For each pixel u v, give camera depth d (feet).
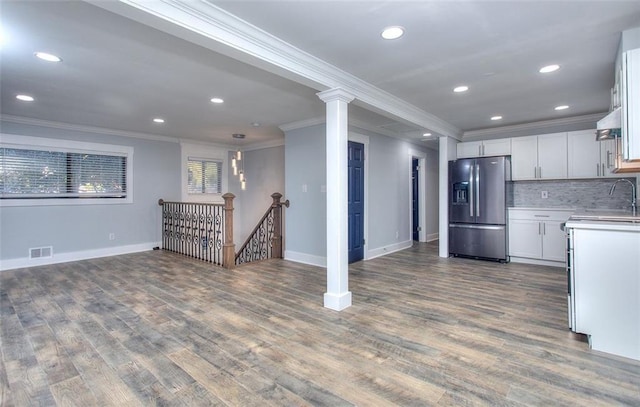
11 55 8.63
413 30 7.41
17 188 15.62
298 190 16.99
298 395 5.78
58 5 6.33
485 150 17.58
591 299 7.48
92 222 17.87
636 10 6.64
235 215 24.61
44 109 13.97
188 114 14.97
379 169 18.60
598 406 5.40
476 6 6.47
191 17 6.25
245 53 7.33
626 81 6.79
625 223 7.54
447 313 9.57
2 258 15.15
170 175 21.04
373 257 17.90
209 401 5.63
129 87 11.21
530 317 9.21
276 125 17.35
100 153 18.11
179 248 19.47
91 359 7.04
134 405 5.55
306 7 6.46
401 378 6.28
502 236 16.35
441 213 18.07
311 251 16.42
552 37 7.81
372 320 9.09
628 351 7.07
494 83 10.96
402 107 13.16
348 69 9.66
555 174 15.67
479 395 5.72
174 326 8.73
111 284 12.69
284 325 8.79
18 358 7.07
